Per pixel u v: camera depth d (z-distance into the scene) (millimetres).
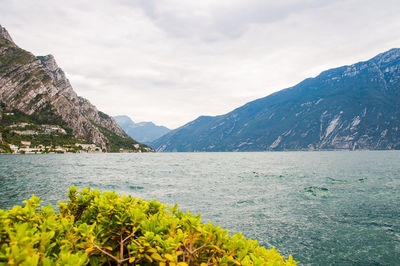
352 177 43531
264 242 12844
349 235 13922
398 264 10586
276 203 21578
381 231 14578
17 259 1862
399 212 18875
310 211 18938
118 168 69188
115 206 3264
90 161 108250
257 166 78125
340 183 35375
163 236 2906
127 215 3125
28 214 2992
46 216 3250
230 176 45781
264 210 18922
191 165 85188
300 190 28781
